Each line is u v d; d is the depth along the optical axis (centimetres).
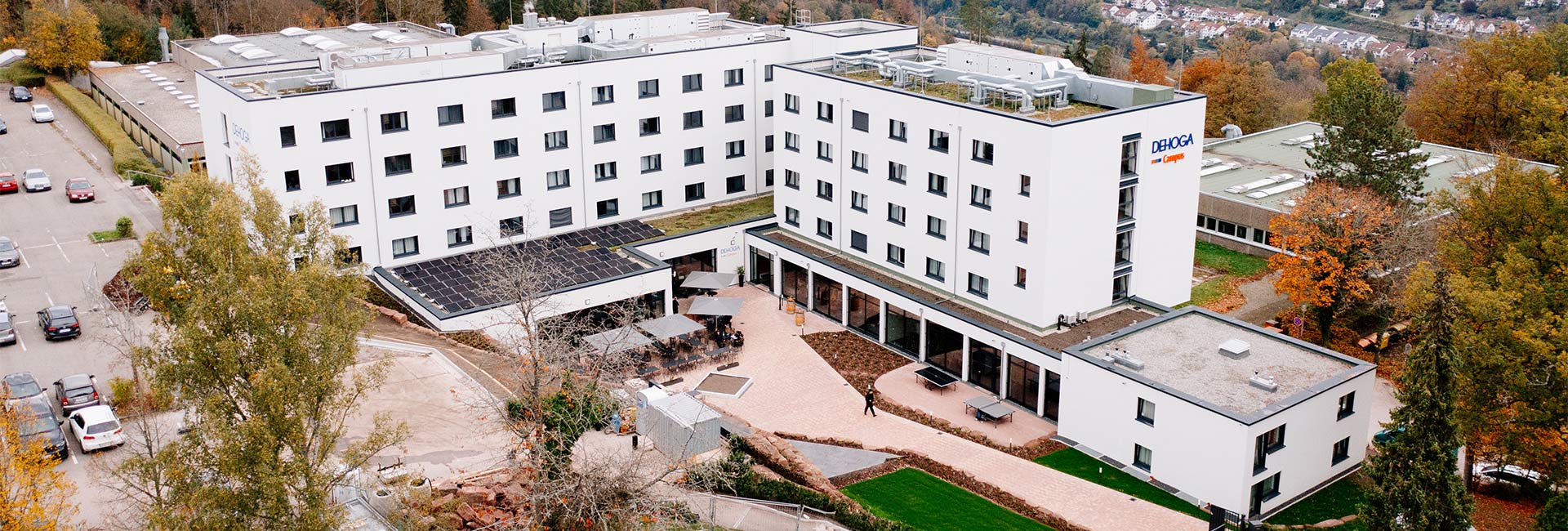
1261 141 10975
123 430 5569
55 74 13912
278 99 7150
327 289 4622
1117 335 6359
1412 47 16925
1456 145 11444
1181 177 7169
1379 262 7269
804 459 5688
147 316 7288
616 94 8425
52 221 9219
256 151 7175
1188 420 5544
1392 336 7631
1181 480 5662
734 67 8944
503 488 4975
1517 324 5478
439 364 6631
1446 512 4800
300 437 4122
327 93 7319
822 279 8144
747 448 5741
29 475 4384
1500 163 6038
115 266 8238
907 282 7694
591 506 4253
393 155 7662
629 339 6838
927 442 6303
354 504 4869
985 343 6875
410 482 4944
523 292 5406
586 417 5309
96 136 11719
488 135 7975
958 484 5778
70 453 5588
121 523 4750
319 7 16088
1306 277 7275
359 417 5888
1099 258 6925
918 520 5369
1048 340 6719
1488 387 5466
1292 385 5744
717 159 9081
